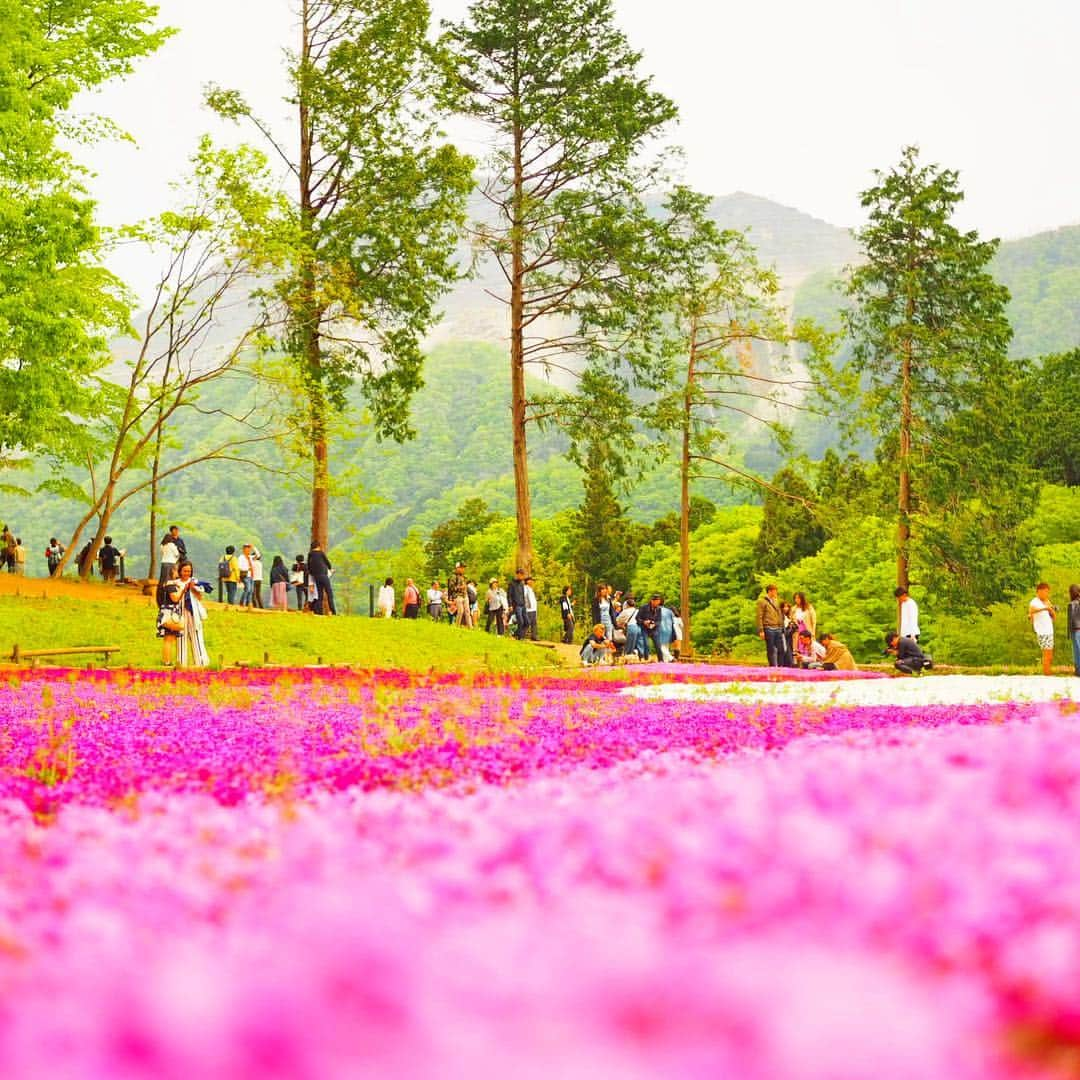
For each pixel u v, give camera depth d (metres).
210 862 4.11
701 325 55.16
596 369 52.00
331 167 48.84
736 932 2.70
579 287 51.44
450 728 12.18
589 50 51.12
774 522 85.81
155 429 42.34
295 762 8.98
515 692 20.55
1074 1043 2.03
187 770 8.62
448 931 2.56
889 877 2.93
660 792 5.31
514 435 51.16
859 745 7.96
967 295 58.62
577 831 4.13
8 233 35.97
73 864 4.15
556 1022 1.87
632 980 2.06
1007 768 5.12
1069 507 77.81
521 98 51.25
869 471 61.03
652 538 107.50
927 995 2.11
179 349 42.62
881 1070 1.67
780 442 54.12
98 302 40.66
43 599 36.00
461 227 48.41
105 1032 1.79
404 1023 1.84
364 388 48.53
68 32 40.69
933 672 33.69
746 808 4.27
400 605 109.50
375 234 46.22
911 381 58.56
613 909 2.80
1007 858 3.24
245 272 41.81
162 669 26.77
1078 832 3.75
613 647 40.59
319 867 3.83
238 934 2.68
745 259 52.50
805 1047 1.69
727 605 85.50
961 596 57.47
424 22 48.06
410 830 4.51
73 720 13.86
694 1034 1.79
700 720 13.73
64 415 43.28
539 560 95.69
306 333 46.97
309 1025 1.81
